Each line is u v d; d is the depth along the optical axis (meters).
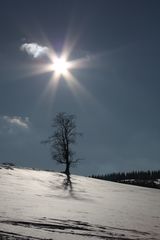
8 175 47.19
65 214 21.36
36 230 15.24
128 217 24.22
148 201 40.41
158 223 23.03
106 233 16.89
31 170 62.00
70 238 14.61
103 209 27.22
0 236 13.23
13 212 19.27
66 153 62.22
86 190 44.00
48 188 39.78
